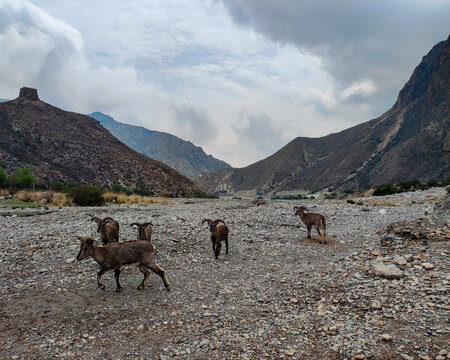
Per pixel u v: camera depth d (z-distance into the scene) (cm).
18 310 767
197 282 977
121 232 1557
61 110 13912
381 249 1161
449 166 16950
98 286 923
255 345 616
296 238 1524
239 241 1491
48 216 2162
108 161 10988
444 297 718
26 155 9675
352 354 564
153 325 707
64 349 614
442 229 1249
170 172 12206
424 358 536
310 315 725
